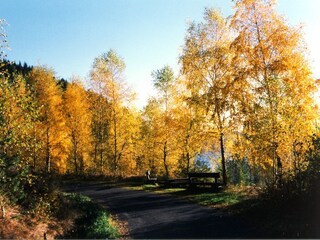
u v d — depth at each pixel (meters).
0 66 14.55
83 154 45.28
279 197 14.54
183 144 33.66
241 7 19.44
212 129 24.55
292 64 17.69
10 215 14.80
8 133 14.04
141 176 34.84
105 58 37.56
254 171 26.58
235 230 12.77
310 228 11.41
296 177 14.55
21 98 14.98
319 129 17.86
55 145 38.72
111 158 48.47
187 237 12.42
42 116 36.69
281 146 17.42
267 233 11.84
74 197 20.53
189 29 25.77
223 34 25.09
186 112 29.33
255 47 18.72
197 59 25.17
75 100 40.69
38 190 17.55
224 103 21.70
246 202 17.14
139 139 45.19
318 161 14.16
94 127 47.44
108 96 37.19
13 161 14.27
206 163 36.56
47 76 38.56
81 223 16.27
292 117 17.22
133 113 39.19
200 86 25.42
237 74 19.84
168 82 34.12
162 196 23.47
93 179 36.91
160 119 35.47
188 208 18.20
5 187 15.06
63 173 42.53
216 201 19.02
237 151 23.44
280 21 18.89
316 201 12.73
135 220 16.36
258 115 18.67
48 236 14.40
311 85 17.48
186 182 28.34
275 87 17.98
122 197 24.17
